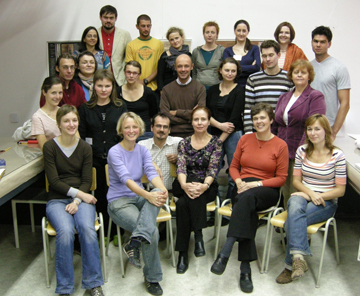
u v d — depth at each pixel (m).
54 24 4.12
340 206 3.62
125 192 2.60
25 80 4.28
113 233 3.11
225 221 3.38
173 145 3.03
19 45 4.20
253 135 2.83
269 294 2.35
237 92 3.27
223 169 4.19
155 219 2.40
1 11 4.14
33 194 3.10
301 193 2.56
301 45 4.06
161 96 3.43
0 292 2.39
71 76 3.17
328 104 3.23
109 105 3.00
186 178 2.83
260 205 2.55
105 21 3.74
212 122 3.35
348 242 3.09
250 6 4.00
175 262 2.76
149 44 3.80
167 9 4.04
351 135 3.53
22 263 2.78
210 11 4.02
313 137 2.55
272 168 2.72
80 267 2.68
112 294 2.37
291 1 3.96
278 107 3.02
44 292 2.39
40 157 2.80
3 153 2.94
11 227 3.46
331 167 2.55
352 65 4.04
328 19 3.97
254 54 3.61
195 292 2.38
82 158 2.62
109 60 3.84
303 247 2.34
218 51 3.71
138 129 2.56
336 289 2.41
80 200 2.49
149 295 2.36
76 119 2.52
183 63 3.21
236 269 2.66
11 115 4.38
